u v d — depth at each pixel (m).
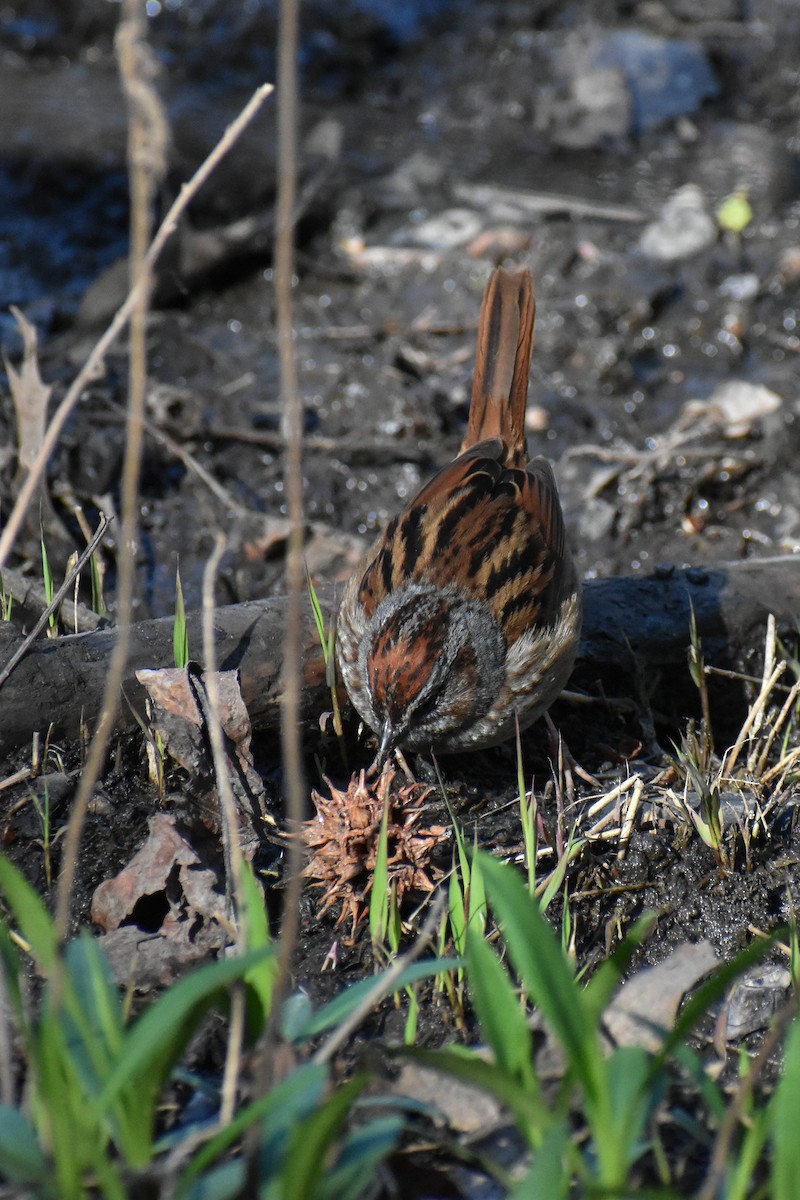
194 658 8.41
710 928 7.73
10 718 7.92
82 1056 5.33
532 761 9.04
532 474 9.38
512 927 5.07
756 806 8.25
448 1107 6.19
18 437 11.52
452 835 8.08
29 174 16.19
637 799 8.09
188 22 18.78
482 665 8.46
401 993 6.99
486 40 18.81
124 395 12.79
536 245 15.02
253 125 17.06
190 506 11.76
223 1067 6.48
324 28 18.73
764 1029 7.06
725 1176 5.65
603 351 13.66
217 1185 4.93
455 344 13.88
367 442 12.60
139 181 4.88
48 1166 5.17
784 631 9.77
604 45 18.33
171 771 7.99
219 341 13.83
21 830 7.60
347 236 15.36
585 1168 4.93
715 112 17.84
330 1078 6.23
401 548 8.73
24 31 18.92
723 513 12.24
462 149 16.97
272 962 5.74
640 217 15.59
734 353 13.88
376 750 8.89
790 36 18.78
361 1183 4.99
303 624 8.75
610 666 9.50
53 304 14.06
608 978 5.22
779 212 15.81
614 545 11.88
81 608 8.98
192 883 7.21
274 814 8.10
